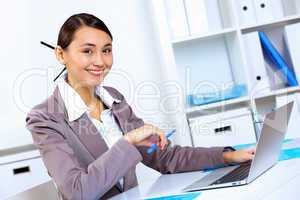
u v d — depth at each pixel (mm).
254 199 1129
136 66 3471
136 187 1678
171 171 1853
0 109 3125
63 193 1495
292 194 1277
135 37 3473
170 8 3148
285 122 1537
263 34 3221
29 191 1556
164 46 3162
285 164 1524
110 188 1561
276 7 3232
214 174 1584
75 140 1698
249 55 3170
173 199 1278
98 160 1486
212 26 3418
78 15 1771
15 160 2652
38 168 2742
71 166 1515
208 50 3449
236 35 3180
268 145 1393
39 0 3289
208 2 3426
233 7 3150
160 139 1530
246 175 1380
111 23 3449
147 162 1935
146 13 3469
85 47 1729
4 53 3176
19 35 3225
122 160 1471
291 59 3211
